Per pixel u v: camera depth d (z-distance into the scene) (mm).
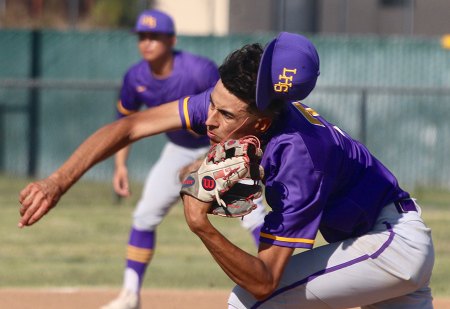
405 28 52219
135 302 18219
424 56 44250
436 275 23031
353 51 44406
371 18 53156
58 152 44406
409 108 43094
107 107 44375
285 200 9844
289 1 53312
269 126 9945
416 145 43094
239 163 9500
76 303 19625
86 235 30016
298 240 9945
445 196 40469
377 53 44344
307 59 9578
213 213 9727
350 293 10680
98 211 35625
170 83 19438
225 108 9695
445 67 44156
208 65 19578
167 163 18828
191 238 29516
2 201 37406
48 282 22125
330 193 10305
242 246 27406
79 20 63500
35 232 30422
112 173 42594
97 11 64000
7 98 44188
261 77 9352
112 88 40531
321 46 44500
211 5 56344
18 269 23859
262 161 9969
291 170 9797
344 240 10836
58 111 44312
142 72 19688
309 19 52812
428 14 52875
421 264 10727
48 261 25234
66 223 32500
